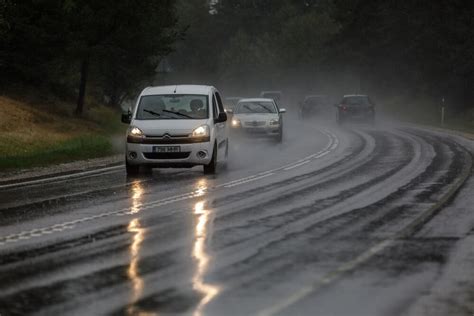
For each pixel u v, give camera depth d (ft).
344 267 69.00
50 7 312.29
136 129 159.63
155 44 349.41
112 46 329.11
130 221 97.66
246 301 57.41
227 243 81.41
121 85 403.54
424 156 200.64
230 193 126.93
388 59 545.85
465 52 431.02
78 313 54.54
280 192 127.24
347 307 55.72
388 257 73.36
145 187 138.00
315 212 103.91
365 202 113.60
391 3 526.57
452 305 55.93
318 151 222.89
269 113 260.83
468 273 66.23
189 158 157.79
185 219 98.89
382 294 59.31
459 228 89.92
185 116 164.35
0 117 279.28
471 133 313.32
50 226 94.27
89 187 139.13
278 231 88.74
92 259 73.56
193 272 67.31
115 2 324.60
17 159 193.06
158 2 346.33
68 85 367.25
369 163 181.68
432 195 121.08
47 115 305.53
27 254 76.43
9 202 118.73
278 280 64.08
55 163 193.26
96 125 315.99
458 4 464.24
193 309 55.21
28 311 55.21
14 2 310.86
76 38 312.71
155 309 55.21
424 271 67.21
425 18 476.95
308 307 55.77
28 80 340.80
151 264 70.90
